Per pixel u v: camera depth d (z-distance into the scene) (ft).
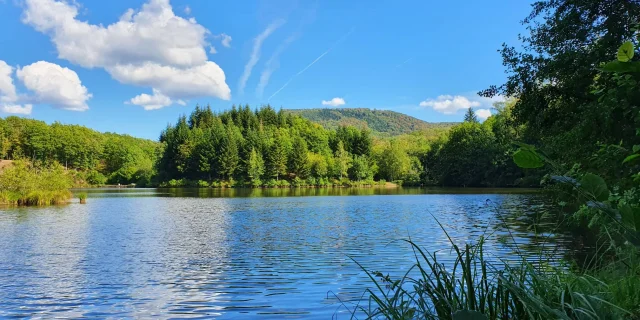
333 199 127.95
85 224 64.28
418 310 10.05
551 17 51.88
